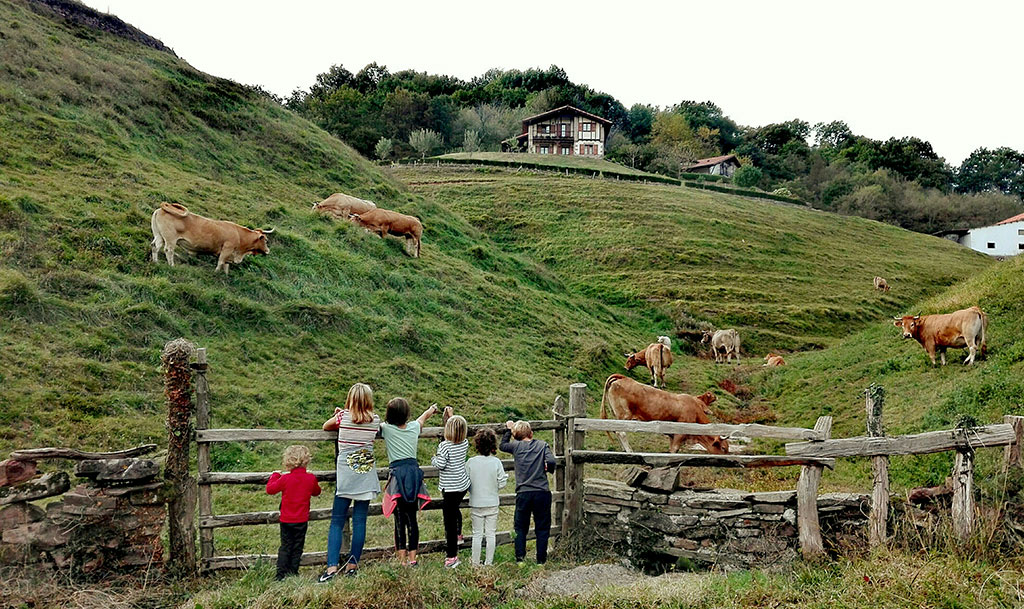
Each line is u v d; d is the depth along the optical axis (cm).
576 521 821
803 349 3128
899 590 600
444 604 614
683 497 771
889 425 1327
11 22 2822
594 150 8831
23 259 1461
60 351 1230
